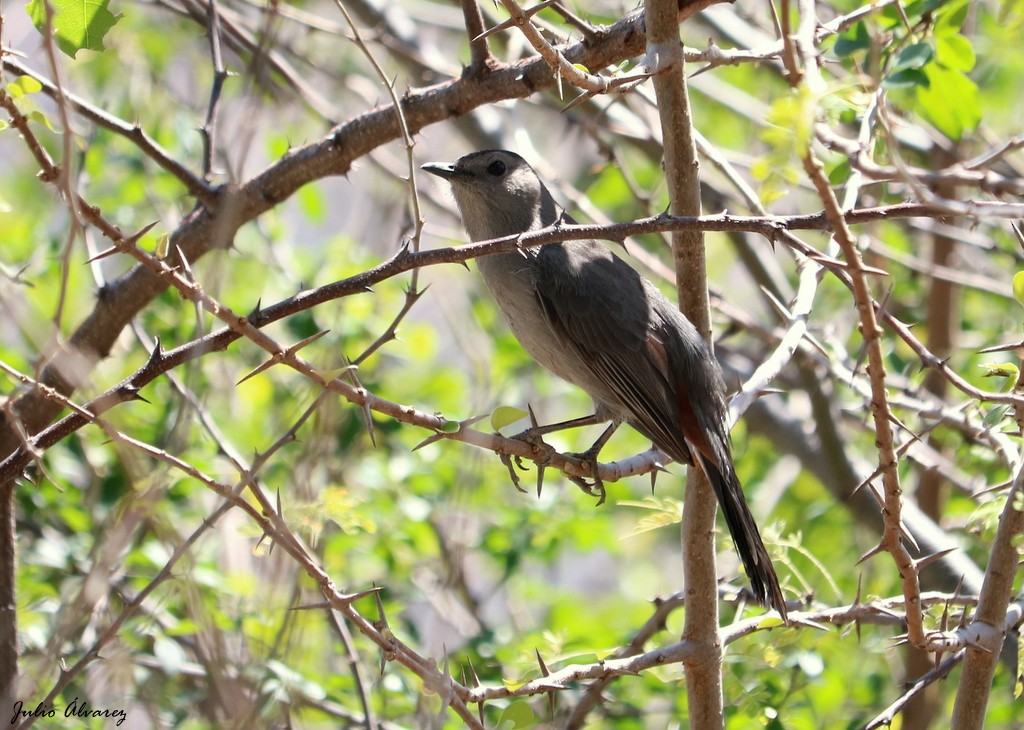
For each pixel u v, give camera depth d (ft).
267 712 26.40
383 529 37.70
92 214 18.93
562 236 21.24
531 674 28.40
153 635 29.63
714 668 25.86
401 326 45.68
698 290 27.02
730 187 49.32
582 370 33.06
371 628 21.09
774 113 17.12
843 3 43.14
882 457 20.76
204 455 36.88
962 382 22.27
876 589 40.91
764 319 54.60
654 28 23.67
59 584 34.47
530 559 41.63
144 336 38.60
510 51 37.93
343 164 31.40
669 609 30.17
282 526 20.92
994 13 42.98
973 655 24.12
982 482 38.58
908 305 49.96
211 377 40.60
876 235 51.01
